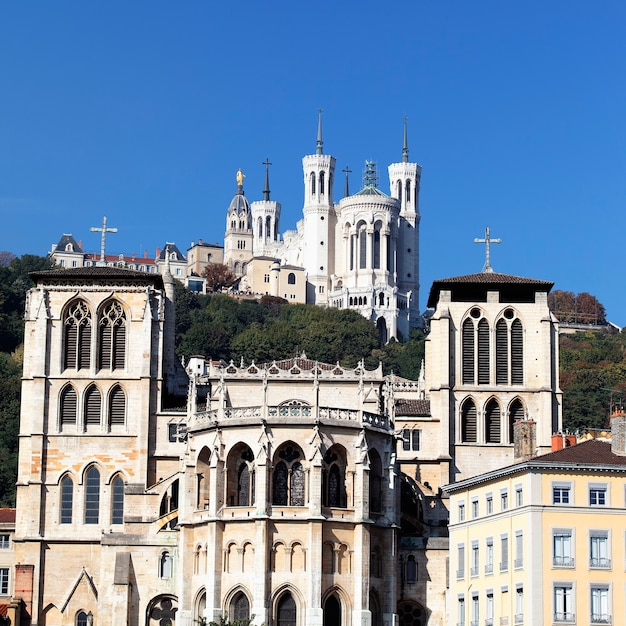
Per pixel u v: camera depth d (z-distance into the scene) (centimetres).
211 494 17262
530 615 15125
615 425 15938
